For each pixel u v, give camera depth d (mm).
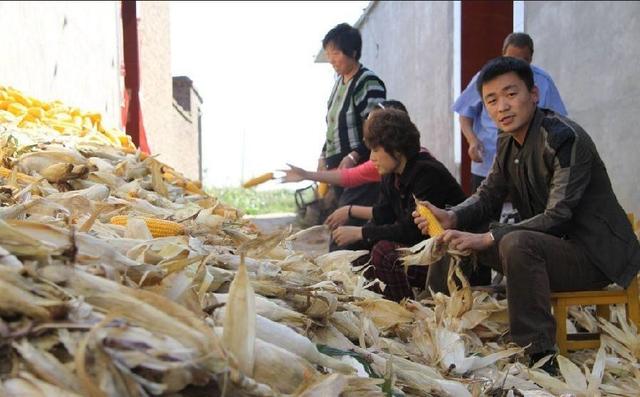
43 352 1196
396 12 13391
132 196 3205
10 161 3074
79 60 8133
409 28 12391
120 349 1161
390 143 3459
